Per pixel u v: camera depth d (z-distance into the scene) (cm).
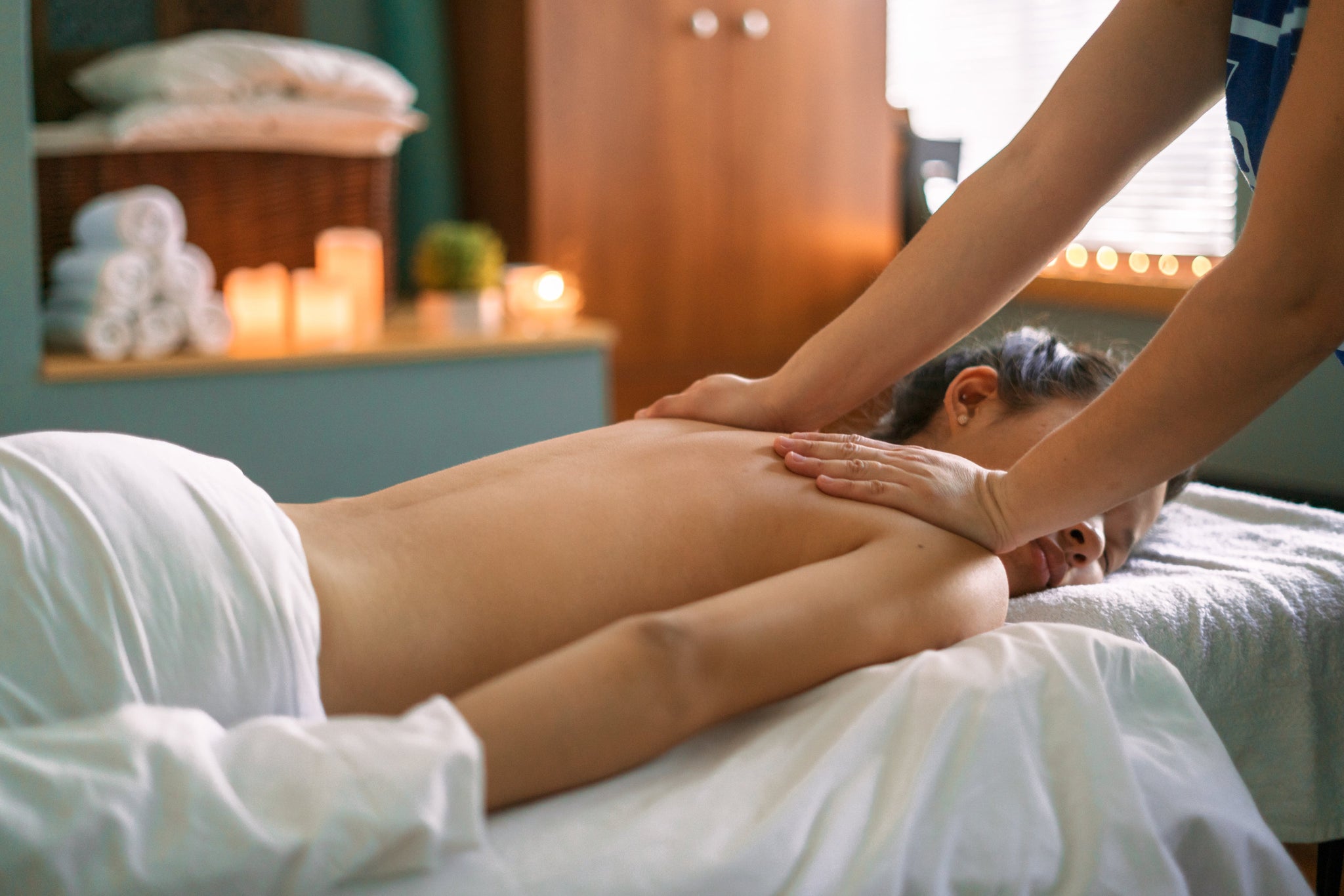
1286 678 105
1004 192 100
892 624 81
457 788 60
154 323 217
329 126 251
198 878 56
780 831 66
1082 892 71
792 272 308
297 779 59
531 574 86
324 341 237
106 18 265
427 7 291
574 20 273
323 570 82
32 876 54
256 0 278
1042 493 88
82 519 73
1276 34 82
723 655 73
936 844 70
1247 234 77
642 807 68
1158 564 119
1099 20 284
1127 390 83
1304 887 80
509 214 285
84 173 235
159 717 62
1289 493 212
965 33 317
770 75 298
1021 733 75
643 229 288
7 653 68
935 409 120
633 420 111
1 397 204
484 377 245
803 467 97
